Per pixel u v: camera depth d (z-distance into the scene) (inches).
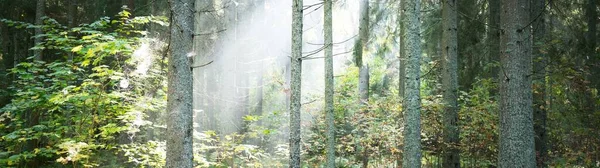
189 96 248.1
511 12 304.8
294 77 282.8
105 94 302.7
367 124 513.0
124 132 384.5
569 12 512.7
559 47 460.1
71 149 282.5
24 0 633.6
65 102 312.3
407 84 307.0
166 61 352.2
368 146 484.7
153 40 325.4
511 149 299.0
